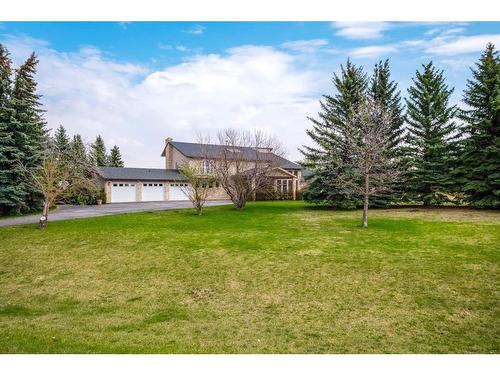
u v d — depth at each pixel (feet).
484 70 75.36
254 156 91.15
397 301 24.30
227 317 22.86
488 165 72.69
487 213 67.51
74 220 61.98
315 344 18.56
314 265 33.27
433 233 45.19
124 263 36.60
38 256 39.52
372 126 62.34
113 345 18.58
